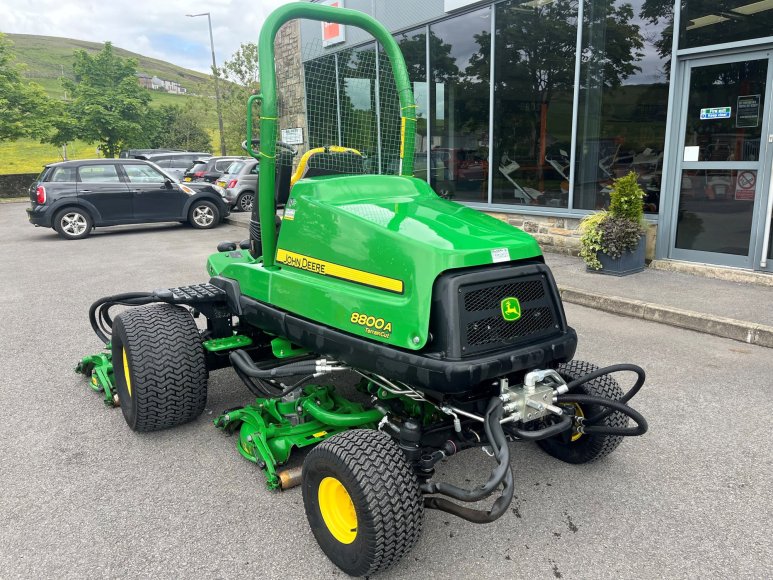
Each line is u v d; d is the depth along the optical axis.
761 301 6.22
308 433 3.34
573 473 3.48
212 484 3.39
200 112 51.91
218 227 14.96
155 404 3.71
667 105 7.44
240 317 4.10
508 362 2.60
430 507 2.63
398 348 2.65
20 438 3.96
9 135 30.08
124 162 13.76
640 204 7.32
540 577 2.62
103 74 39.81
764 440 3.77
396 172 4.27
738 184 6.99
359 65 4.69
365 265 2.82
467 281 2.57
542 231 9.27
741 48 6.75
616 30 7.85
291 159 3.91
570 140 8.66
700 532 2.91
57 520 3.06
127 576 2.65
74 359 5.49
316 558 2.77
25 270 9.88
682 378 4.72
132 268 9.73
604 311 6.52
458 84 10.38
